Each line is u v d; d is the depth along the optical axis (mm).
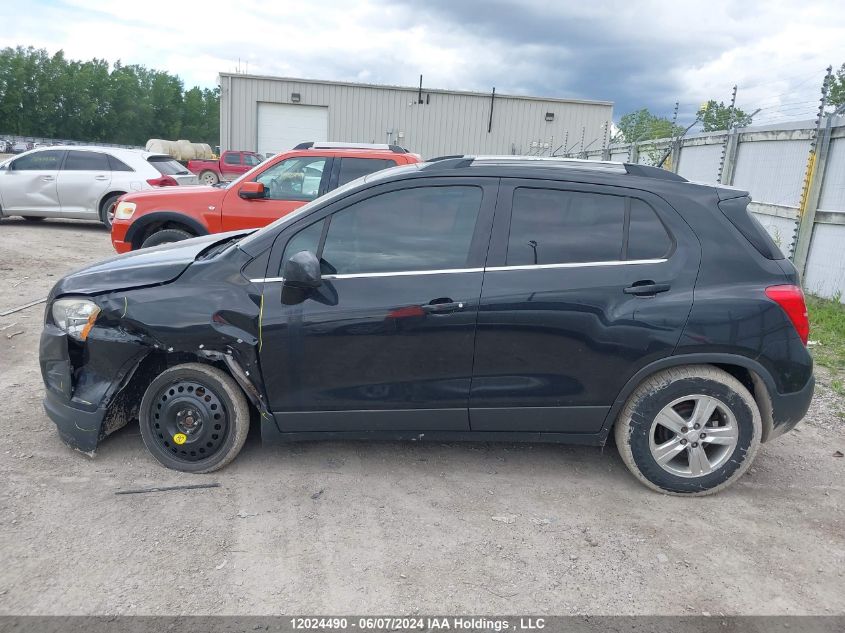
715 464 3713
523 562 3127
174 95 115875
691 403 3707
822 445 4590
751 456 3691
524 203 3666
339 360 3635
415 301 3562
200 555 3090
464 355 3607
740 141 10703
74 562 3006
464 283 3572
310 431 3779
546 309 3539
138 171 13844
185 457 3844
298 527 3348
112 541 3172
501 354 3596
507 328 3561
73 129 98250
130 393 3990
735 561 3195
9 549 3076
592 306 3533
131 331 3711
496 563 3113
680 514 3604
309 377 3664
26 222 15055
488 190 3686
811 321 7680
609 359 3580
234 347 3625
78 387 3836
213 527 3318
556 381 3629
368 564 3072
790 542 3373
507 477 3951
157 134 112562
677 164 12992
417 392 3668
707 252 3590
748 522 3547
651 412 3650
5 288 8234
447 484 3844
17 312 7133
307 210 3785
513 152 30078
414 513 3520
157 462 3941
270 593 2852
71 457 3969
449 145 29828
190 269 3795
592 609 2824
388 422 3736
